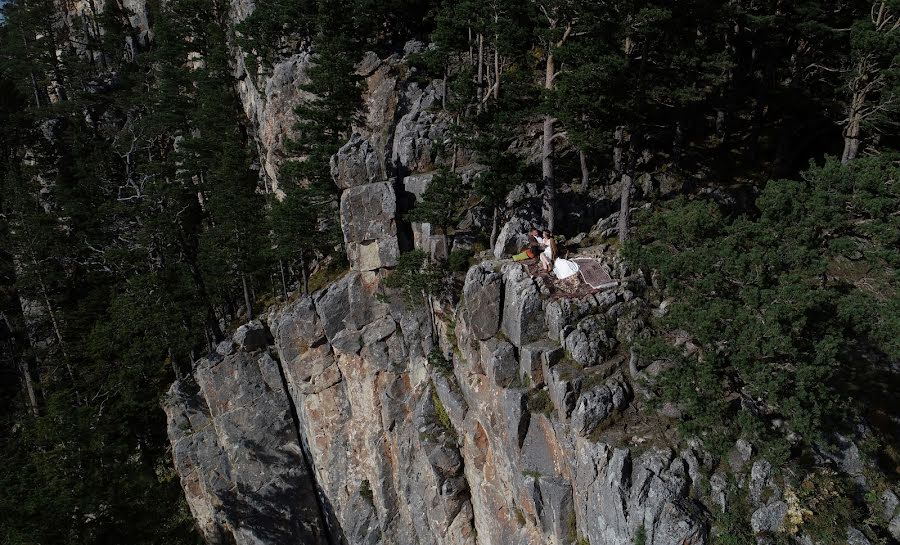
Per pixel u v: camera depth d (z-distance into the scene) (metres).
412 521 42.53
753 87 46.62
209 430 51.62
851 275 31.64
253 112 65.19
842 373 29.70
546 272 30.84
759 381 22.27
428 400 39.28
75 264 63.59
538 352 28.89
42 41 85.69
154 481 52.88
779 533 23.16
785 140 39.78
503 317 31.64
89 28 101.31
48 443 41.06
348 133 50.16
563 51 30.81
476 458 35.06
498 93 43.75
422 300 40.19
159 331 52.56
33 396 59.03
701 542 22.98
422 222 40.78
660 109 41.41
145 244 54.75
